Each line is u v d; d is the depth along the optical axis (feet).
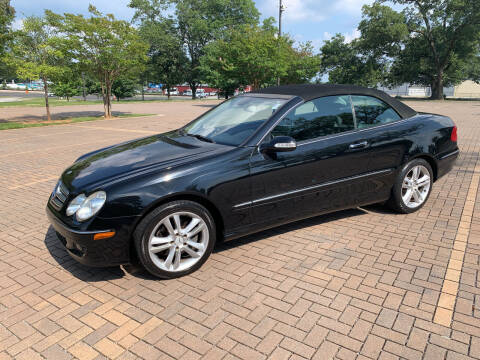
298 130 11.42
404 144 13.06
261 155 10.64
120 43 58.44
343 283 9.60
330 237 12.26
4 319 8.50
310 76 92.99
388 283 9.54
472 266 10.28
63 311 8.75
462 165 21.83
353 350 7.27
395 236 12.23
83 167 11.09
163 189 9.33
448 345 7.34
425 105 95.55
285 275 10.05
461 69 152.56
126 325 8.20
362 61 160.35
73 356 7.32
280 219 11.32
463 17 135.54
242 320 8.25
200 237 10.33
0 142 35.65
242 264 10.69
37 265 11.00
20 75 50.01
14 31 49.29
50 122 55.31
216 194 9.98
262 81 85.56
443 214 14.03
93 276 10.29
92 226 9.02
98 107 99.55
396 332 7.74
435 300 8.79
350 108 12.53
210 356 7.20
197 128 13.25
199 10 175.73
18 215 15.24
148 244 9.32
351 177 12.22
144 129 45.62
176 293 9.35
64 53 54.70
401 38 138.51
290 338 7.64
